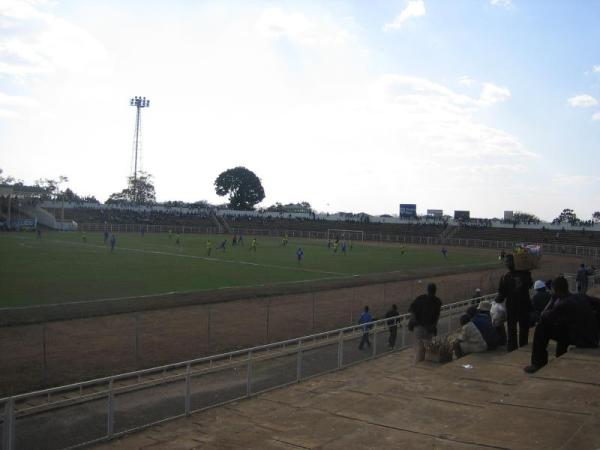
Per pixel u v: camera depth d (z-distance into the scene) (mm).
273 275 46250
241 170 194375
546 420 5656
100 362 17922
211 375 14031
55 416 10961
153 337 21516
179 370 17297
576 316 8539
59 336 21094
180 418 11312
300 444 6523
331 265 57344
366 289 38031
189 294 31516
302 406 9109
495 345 11594
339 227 137500
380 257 71062
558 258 74500
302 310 28797
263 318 26156
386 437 5906
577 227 112250
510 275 11359
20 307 26469
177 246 77688
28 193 134375
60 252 62062
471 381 8227
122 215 134625
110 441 10344
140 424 11062
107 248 69625
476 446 5145
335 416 7320
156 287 36719
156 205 160625
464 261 68188
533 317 12836
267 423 7758
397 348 18906
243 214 156000
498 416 5836
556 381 6910
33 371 16766
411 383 8844
